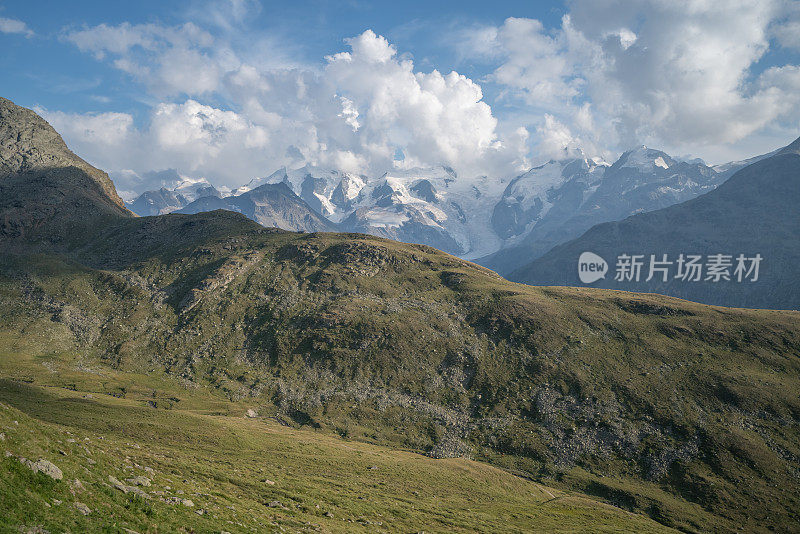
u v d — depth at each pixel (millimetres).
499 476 134625
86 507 29891
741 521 125812
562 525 95000
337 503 72250
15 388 148375
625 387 189125
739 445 153625
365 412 190875
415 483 109875
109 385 196375
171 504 38594
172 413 140750
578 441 167875
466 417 188125
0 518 23891
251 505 53375
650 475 150375
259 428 153625
